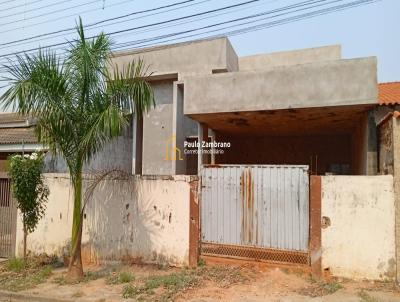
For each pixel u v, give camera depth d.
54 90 6.30
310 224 6.48
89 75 6.39
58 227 8.20
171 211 7.27
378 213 6.05
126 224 7.60
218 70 12.38
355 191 6.19
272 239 6.76
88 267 7.51
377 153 7.93
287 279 6.23
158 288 6.01
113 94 6.52
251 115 9.14
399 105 7.96
